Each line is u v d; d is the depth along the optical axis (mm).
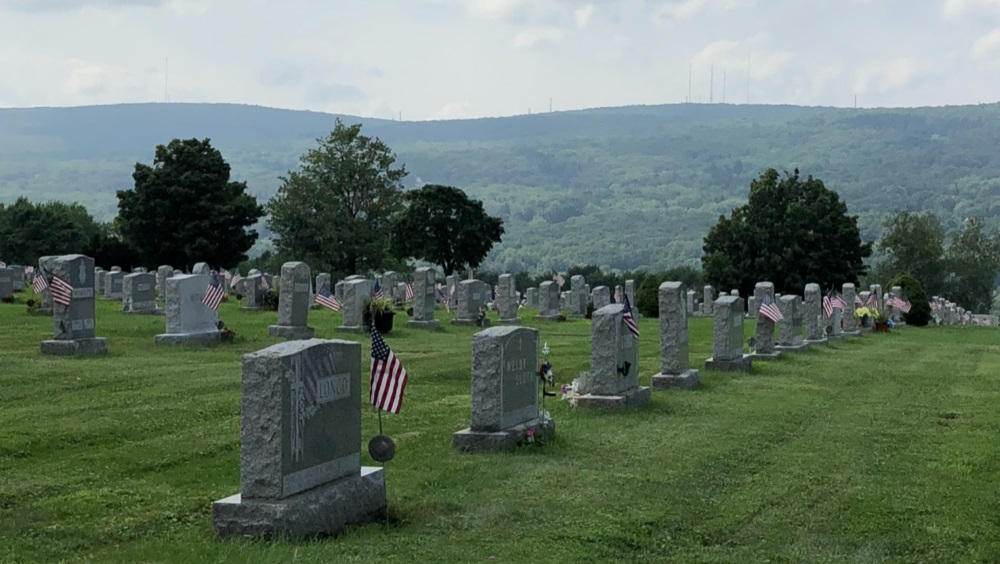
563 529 12477
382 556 10977
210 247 75188
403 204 92000
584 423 20141
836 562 11672
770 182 81875
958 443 19344
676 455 17188
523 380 17969
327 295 43562
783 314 38906
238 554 10477
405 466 15758
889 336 51125
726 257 81438
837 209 80938
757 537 12586
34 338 30688
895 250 104500
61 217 92062
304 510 11336
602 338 22047
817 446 18625
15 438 16656
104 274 57781
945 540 12672
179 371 25125
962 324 73188
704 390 26016
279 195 91312
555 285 56344
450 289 60969
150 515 12695
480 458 16406
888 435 20094
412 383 25656
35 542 11562
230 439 17469
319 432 11844
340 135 91000
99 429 17719
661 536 12453
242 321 40875
